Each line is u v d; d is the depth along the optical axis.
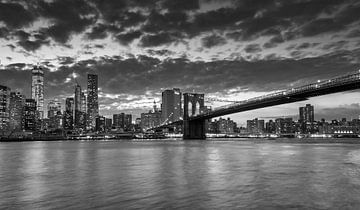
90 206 19.31
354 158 50.78
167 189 24.05
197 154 64.25
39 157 58.72
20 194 22.77
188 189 23.98
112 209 18.66
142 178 29.64
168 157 56.06
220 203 19.69
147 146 113.94
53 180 28.98
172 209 18.56
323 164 41.06
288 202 19.66
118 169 37.19
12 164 44.50
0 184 27.02
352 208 18.22
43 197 21.75
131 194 22.38
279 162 44.41
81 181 28.19
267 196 21.31
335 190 23.00
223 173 32.78
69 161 49.03
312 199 20.33
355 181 26.84
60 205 19.62
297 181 27.09
